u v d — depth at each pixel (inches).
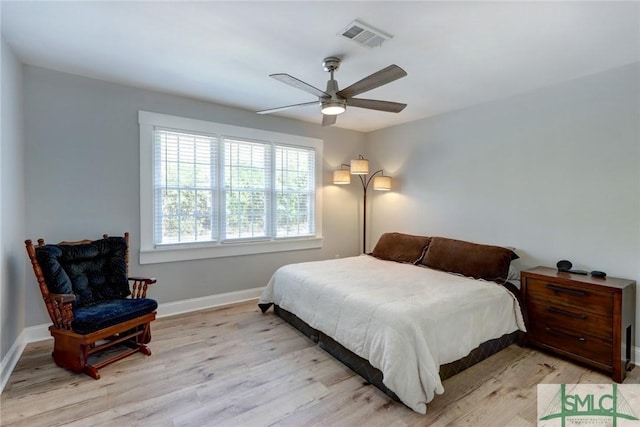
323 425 69.9
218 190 146.3
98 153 118.6
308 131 175.3
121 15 75.5
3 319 85.6
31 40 88.2
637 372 92.0
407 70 104.3
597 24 76.6
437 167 159.2
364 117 164.7
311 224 180.7
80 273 103.0
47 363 94.5
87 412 73.1
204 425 69.6
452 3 69.1
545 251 119.8
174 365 94.5
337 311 97.8
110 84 120.0
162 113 130.7
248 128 153.9
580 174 110.2
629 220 99.6
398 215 180.5
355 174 179.9
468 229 145.9
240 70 107.3
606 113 103.8
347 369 93.6
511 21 75.8
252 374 90.3
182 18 76.6
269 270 164.4
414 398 73.4
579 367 95.2
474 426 69.7
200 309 143.0
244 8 71.9
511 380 88.0
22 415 71.7
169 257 134.8
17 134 98.8
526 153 124.8
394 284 109.0
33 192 107.2
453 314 88.3
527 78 111.3
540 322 105.0
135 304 100.3
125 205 124.7
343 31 81.4
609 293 89.3
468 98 133.6
